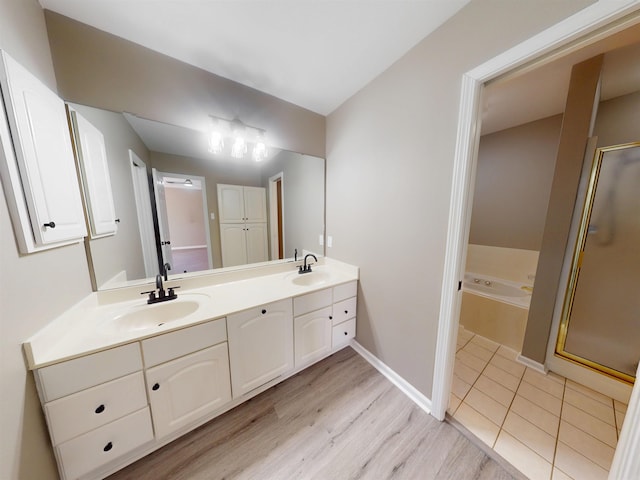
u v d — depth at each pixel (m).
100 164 1.22
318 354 1.76
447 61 1.13
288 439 1.24
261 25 1.13
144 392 1.04
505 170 2.62
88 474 1.01
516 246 2.59
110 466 1.06
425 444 1.21
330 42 1.25
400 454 1.16
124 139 1.31
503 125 2.51
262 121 1.75
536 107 2.10
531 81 1.68
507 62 0.92
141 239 1.42
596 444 1.19
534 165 2.42
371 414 1.39
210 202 1.67
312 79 1.58
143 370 1.03
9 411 0.72
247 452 1.17
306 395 1.53
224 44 1.26
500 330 2.08
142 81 1.29
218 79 1.53
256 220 1.88
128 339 0.98
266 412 1.40
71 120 1.11
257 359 1.42
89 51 1.14
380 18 1.09
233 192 1.75
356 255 1.90
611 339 1.51
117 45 1.20
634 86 1.62
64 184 1.00
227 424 1.32
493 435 1.25
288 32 1.18
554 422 1.32
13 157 0.76
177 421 1.15
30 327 0.81
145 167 1.41
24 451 0.77
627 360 1.46
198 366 1.18
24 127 0.80
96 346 0.92
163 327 1.08
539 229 2.43
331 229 2.16
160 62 1.33
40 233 0.83
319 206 2.15
